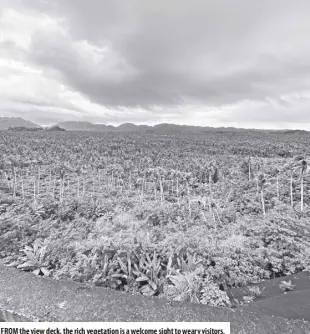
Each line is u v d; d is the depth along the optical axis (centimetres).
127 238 1255
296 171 3484
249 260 1195
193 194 3316
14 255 1133
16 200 2258
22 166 4206
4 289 808
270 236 1445
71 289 817
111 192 3186
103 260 1004
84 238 1502
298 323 688
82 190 3209
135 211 2264
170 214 2148
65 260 1027
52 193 2811
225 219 2058
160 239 1459
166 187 3762
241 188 3209
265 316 715
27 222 1600
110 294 795
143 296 794
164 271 991
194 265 1024
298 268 1193
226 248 1255
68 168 4225
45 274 938
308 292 955
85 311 693
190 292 813
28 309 703
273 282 1081
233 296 946
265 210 2353
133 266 1000
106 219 1991
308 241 1488
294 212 2156
